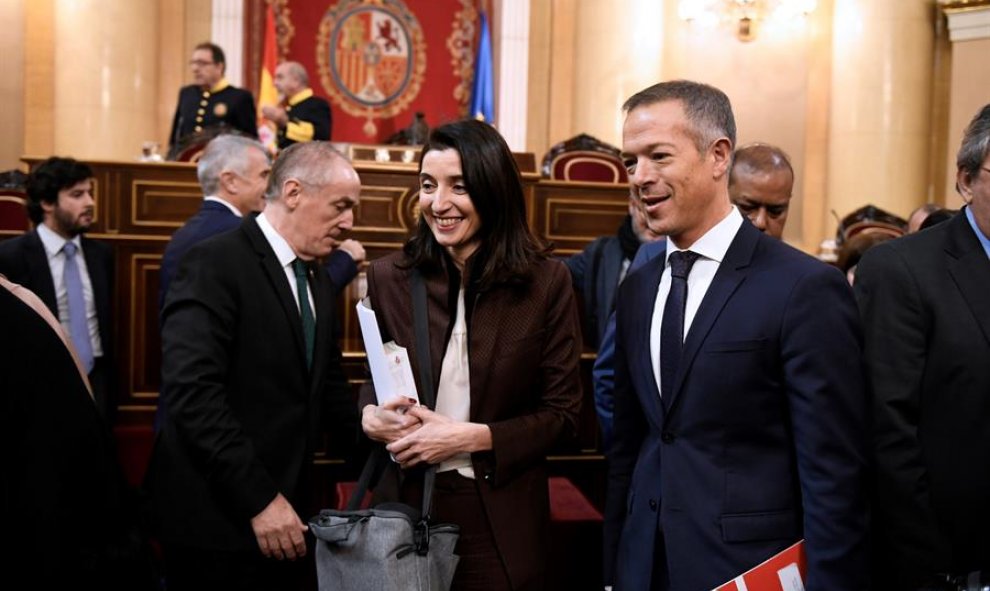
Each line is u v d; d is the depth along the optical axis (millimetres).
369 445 2373
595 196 5297
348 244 3752
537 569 2051
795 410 1790
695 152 1824
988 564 1986
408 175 4707
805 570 1770
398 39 8797
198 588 2357
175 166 4715
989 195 1955
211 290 2363
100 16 7273
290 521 2299
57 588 1419
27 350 1466
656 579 1916
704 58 8367
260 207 3463
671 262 1947
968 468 1993
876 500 2004
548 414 2107
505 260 2074
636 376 1994
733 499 1819
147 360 4676
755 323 1821
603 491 3945
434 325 2098
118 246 4672
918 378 2018
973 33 7738
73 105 7281
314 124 6348
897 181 7824
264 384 2404
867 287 2113
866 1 7875
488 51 8141
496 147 2064
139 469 4379
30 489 1424
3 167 7371
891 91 7828
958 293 2029
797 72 8406
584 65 8055
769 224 2393
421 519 1931
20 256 4031
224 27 8219
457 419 2068
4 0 7363
